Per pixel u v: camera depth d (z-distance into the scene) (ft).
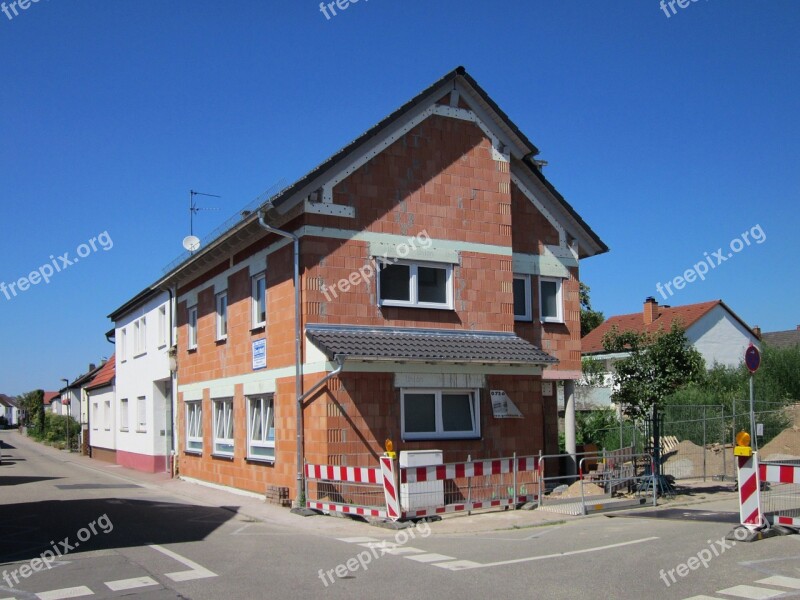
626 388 53.52
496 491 51.62
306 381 48.78
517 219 59.31
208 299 67.72
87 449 135.54
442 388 50.93
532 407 54.65
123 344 106.32
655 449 52.80
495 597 24.81
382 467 42.37
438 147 53.93
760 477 35.83
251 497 56.59
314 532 40.40
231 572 29.45
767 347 113.39
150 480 76.79
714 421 77.20
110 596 25.79
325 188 49.49
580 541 35.60
